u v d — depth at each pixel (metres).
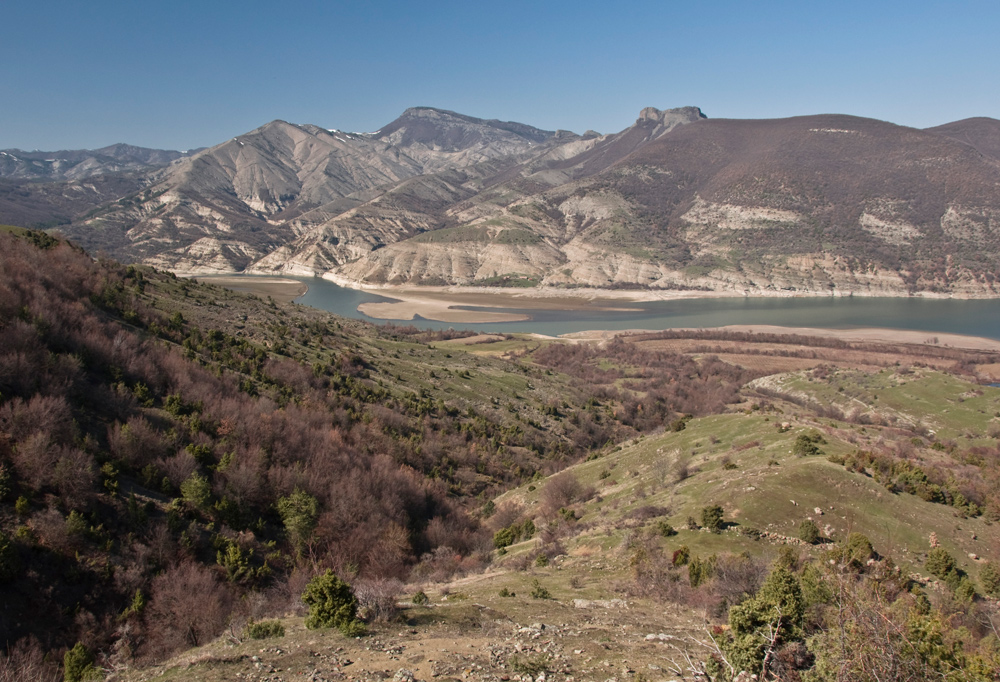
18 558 31.17
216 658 18.72
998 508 40.94
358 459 59.19
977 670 13.62
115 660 29.30
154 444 47.00
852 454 46.56
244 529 43.81
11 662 26.88
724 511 40.44
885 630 13.37
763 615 15.80
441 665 17.67
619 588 31.33
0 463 36.28
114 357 57.28
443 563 45.66
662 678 16.56
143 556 36.41
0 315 51.12
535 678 16.81
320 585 22.38
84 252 91.94
